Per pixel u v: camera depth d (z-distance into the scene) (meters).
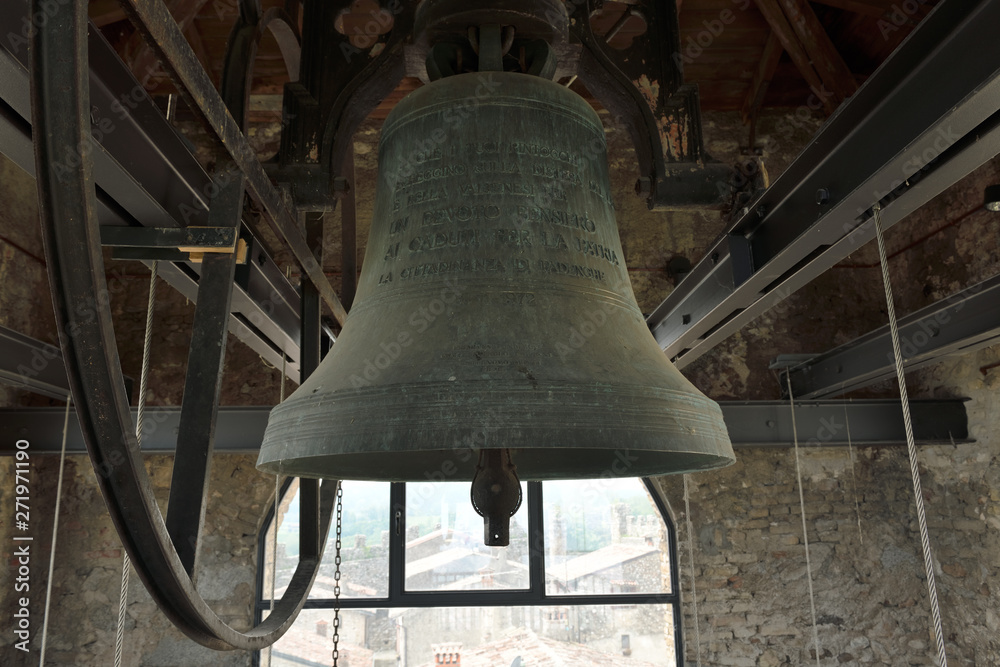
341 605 5.89
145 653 5.41
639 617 6.10
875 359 4.18
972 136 1.41
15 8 1.04
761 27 6.05
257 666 5.53
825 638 5.68
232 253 1.44
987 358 5.12
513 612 6.37
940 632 1.55
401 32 1.90
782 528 5.91
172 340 6.05
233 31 1.81
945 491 5.65
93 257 0.80
